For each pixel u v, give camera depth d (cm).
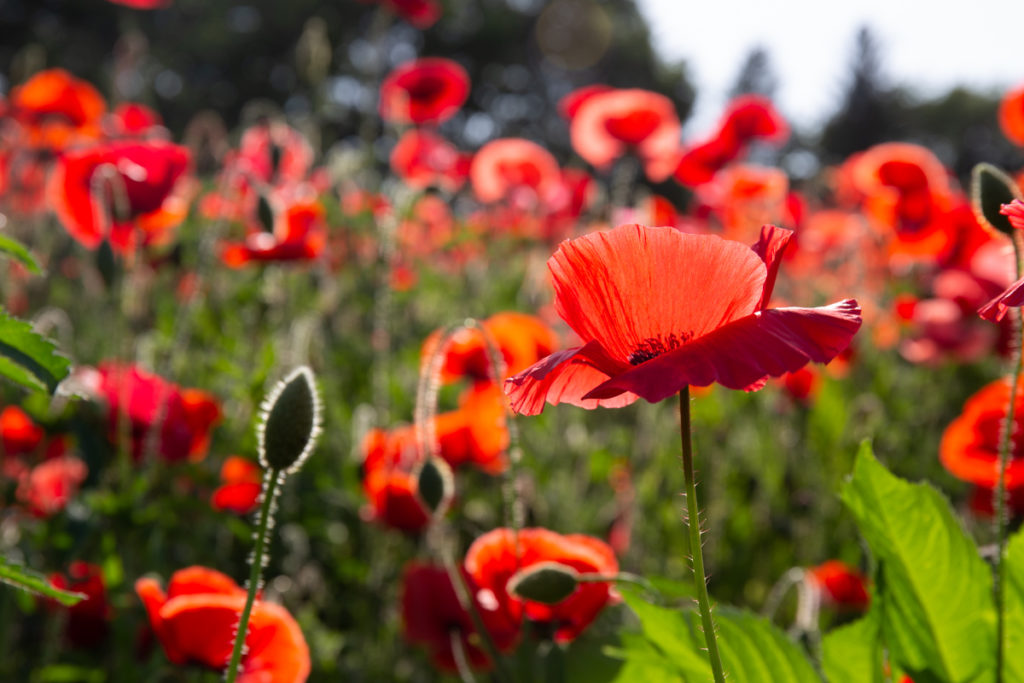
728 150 570
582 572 200
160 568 263
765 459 446
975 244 473
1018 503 283
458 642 221
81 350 410
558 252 120
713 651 113
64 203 305
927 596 164
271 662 199
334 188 571
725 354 107
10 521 292
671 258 116
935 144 5531
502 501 334
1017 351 152
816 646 206
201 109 2772
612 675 183
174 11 2916
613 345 121
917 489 159
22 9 2688
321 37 519
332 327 453
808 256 718
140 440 286
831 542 399
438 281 652
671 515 370
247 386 321
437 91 590
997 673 155
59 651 266
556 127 3531
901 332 598
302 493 305
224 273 466
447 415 298
